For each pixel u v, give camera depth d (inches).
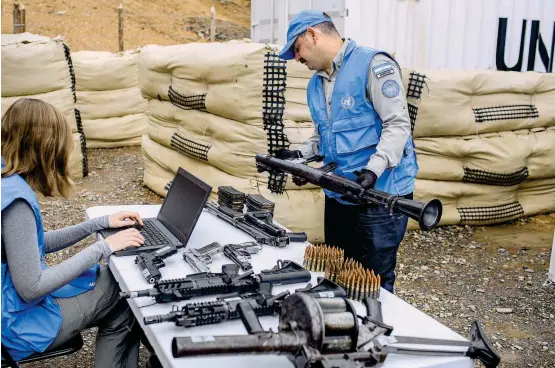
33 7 782.5
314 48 105.1
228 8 939.3
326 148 110.9
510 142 208.1
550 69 238.2
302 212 180.9
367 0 196.4
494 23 220.1
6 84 236.2
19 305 79.5
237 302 72.6
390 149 98.4
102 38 762.8
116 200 241.3
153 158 238.7
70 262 84.2
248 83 169.6
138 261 88.2
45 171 84.6
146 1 872.9
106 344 94.0
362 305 79.9
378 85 100.9
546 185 230.2
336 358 58.5
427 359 66.0
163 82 216.1
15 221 77.5
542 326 149.3
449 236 208.5
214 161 189.3
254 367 63.7
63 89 254.7
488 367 67.4
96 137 321.7
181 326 70.0
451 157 203.3
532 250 199.0
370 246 108.3
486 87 200.4
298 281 84.5
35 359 84.3
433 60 212.1
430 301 161.6
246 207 119.4
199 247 98.4
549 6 230.5
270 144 171.9
